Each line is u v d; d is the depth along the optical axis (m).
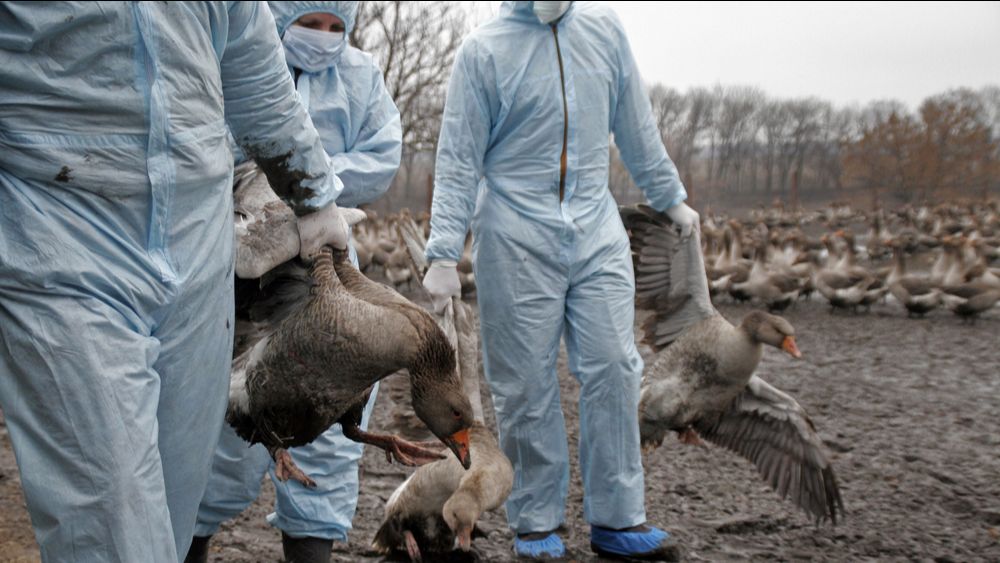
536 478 5.33
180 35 2.68
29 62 2.54
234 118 3.14
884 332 15.77
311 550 4.48
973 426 8.72
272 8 4.27
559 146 5.18
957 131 78.19
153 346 2.80
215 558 5.28
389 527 5.21
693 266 6.04
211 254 2.91
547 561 5.24
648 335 6.37
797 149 99.12
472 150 5.21
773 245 24.53
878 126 82.31
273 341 3.29
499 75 5.15
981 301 17.00
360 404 3.73
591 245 5.21
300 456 4.40
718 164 103.44
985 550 5.69
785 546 5.76
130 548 2.67
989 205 50.22
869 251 29.56
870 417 9.09
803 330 16.08
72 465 2.64
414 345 3.27
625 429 5.21
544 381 5.28
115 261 2.71
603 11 5.38
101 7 2.52
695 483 6.94
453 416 3.41
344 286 3.39
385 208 50.09
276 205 3.45
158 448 2.98
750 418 6.29
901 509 6.43
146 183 2.71
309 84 4.39
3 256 2.61
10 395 2.68
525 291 5.20
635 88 5.48
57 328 2.62
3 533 5.26
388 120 4.67
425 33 32.62
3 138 2.59
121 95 2.62
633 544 5.27
